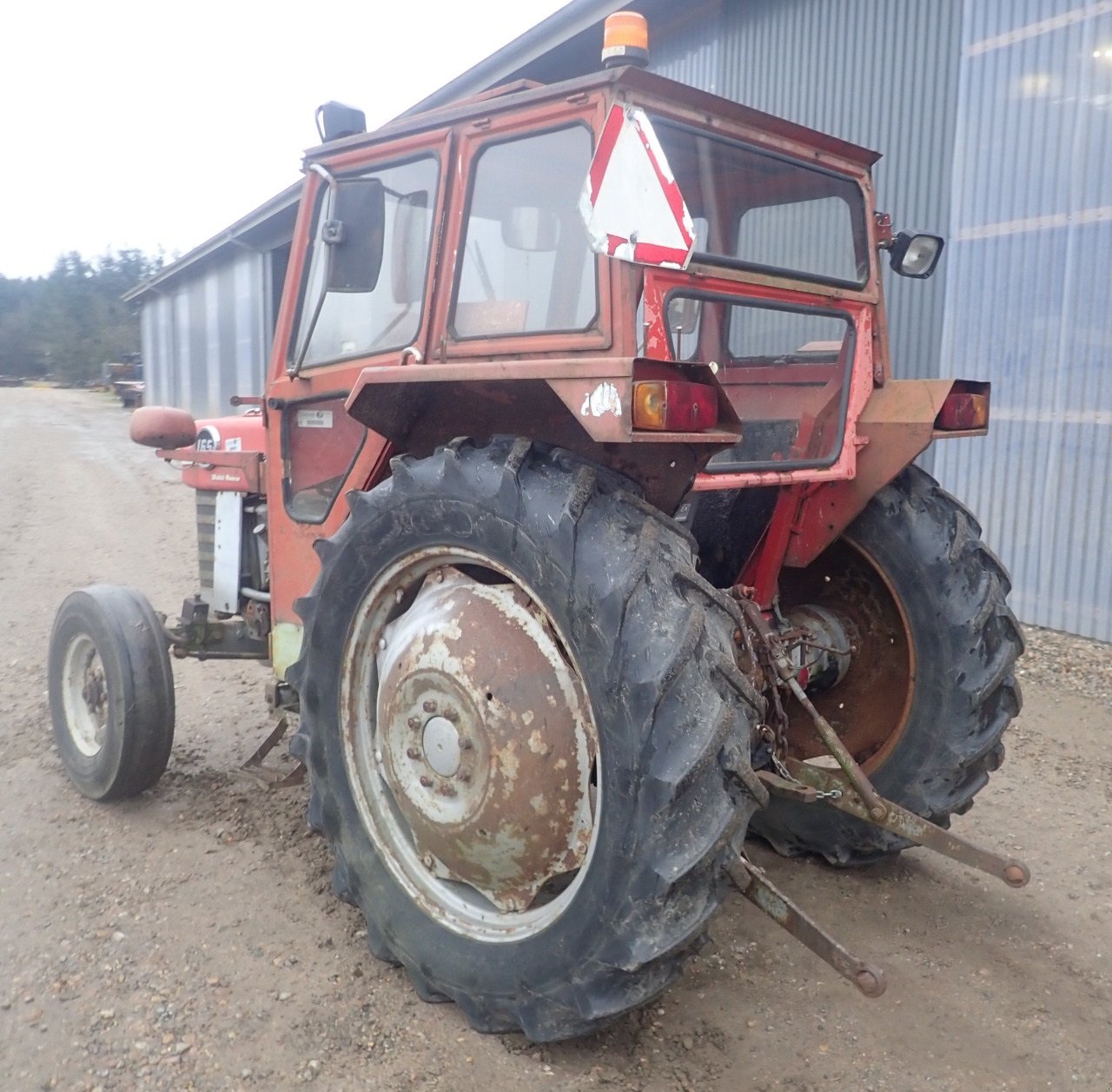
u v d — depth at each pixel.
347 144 3.14
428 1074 2.40
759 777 2.79
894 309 7.44
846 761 2.84
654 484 2.52
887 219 3.43
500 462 2.42
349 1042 2.51
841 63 7.71
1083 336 6.27
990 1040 2.59
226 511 4.14
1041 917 3.20
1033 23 6.39
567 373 2.21
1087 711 5.18
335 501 3.24
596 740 2.22
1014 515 6.74
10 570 8.07
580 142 2.51
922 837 2.85
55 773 4.11
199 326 23.11
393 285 3.09
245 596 4.18
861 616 3.49
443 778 2.52
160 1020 2.58
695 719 2.12
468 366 2.40
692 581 2.26
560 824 2.39
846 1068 2.47
